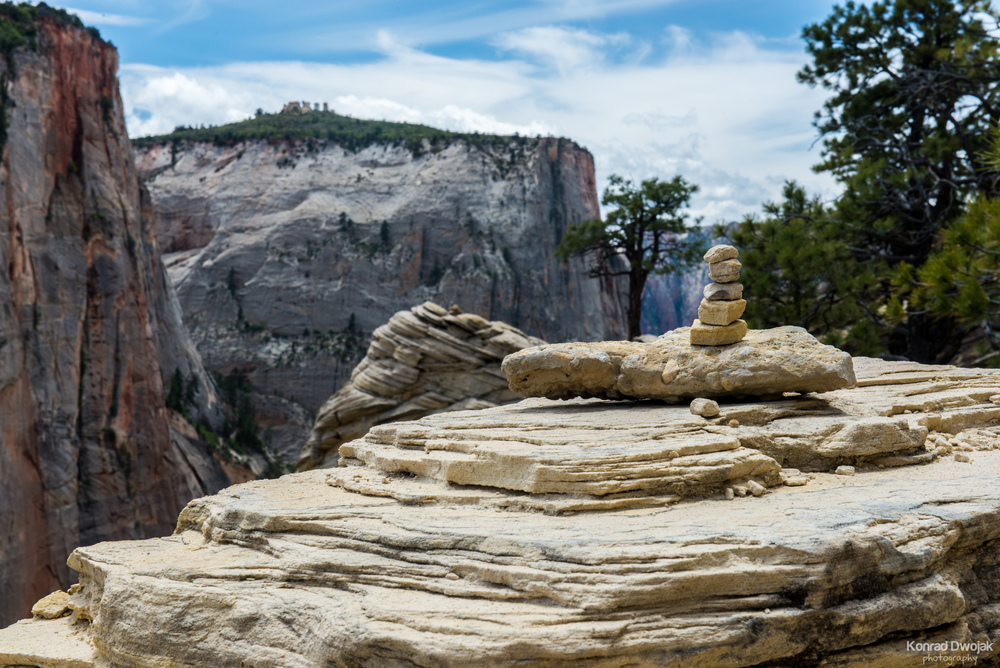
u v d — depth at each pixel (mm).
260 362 154625
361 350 158625
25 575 59688
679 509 8719
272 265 167250
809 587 7199
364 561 8258
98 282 78188
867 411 11680
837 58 38031
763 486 9469
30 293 66812
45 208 71438
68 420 68688
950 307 21484
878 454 10570
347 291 164375
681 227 42812
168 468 84500
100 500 71688
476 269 162125
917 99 35188
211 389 111125
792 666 7238
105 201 80750
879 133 36000
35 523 62250
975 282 19266
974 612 8328
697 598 7121
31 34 74500
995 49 33750
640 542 7496
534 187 175875
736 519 8172
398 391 35062
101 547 10406
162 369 97562
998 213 18766
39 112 72438
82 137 79625
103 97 86438
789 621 7074
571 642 6645
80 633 9820
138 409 81375
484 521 8625
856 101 37812
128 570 9266
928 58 36219
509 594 7328
